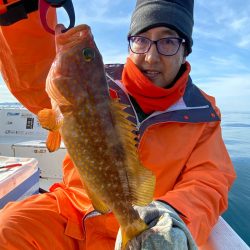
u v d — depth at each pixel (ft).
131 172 1.31
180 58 2.09
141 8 2.04
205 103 2.19
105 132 1.33
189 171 1.95
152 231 1.26
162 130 2.04
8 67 1.96
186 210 1.54
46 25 1.48
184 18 2.06
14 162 2.79
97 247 1.88
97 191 1.34
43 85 1.99
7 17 1.67
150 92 2.02
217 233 2.00
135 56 2.07
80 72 1.34
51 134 1.35
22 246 1.72
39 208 1.92
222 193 1.83
